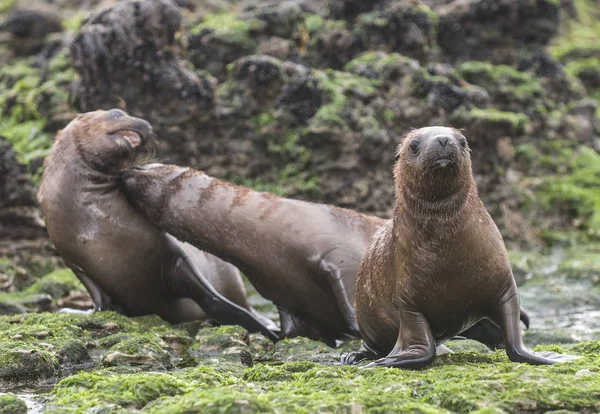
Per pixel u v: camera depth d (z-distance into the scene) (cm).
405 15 6650
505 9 7112
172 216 3922
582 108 7600
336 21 6762
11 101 6656
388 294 2870
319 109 6012
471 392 2375
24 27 7588
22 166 5594
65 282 4897
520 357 2669
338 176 5947
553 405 2294
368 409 2273
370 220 3959
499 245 2730
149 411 2286
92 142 4062
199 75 6191
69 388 2612
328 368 2702
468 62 7025
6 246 5425
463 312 2767
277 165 6075
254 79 6116
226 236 3853
